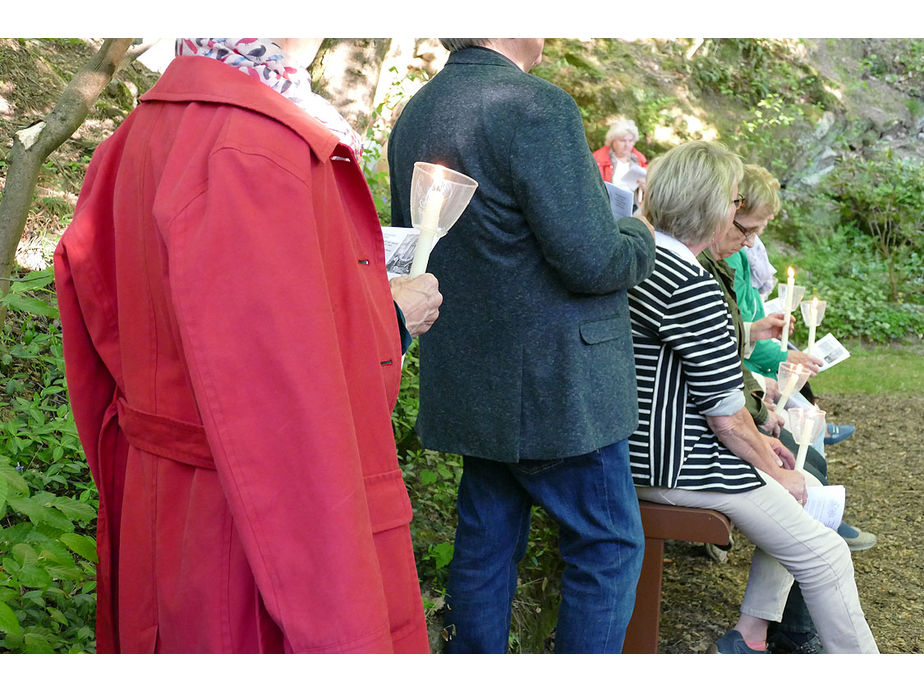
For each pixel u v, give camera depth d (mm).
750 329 3277
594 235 1818
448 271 1989
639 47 9727
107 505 1315
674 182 2307
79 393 1305
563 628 2090
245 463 997
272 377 1000
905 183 9461
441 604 2229
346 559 996
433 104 1940
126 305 1188
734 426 2342
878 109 10469
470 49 1955
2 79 3637
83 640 1678
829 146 9953
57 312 1640
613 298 1999
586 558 2072
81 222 1253
